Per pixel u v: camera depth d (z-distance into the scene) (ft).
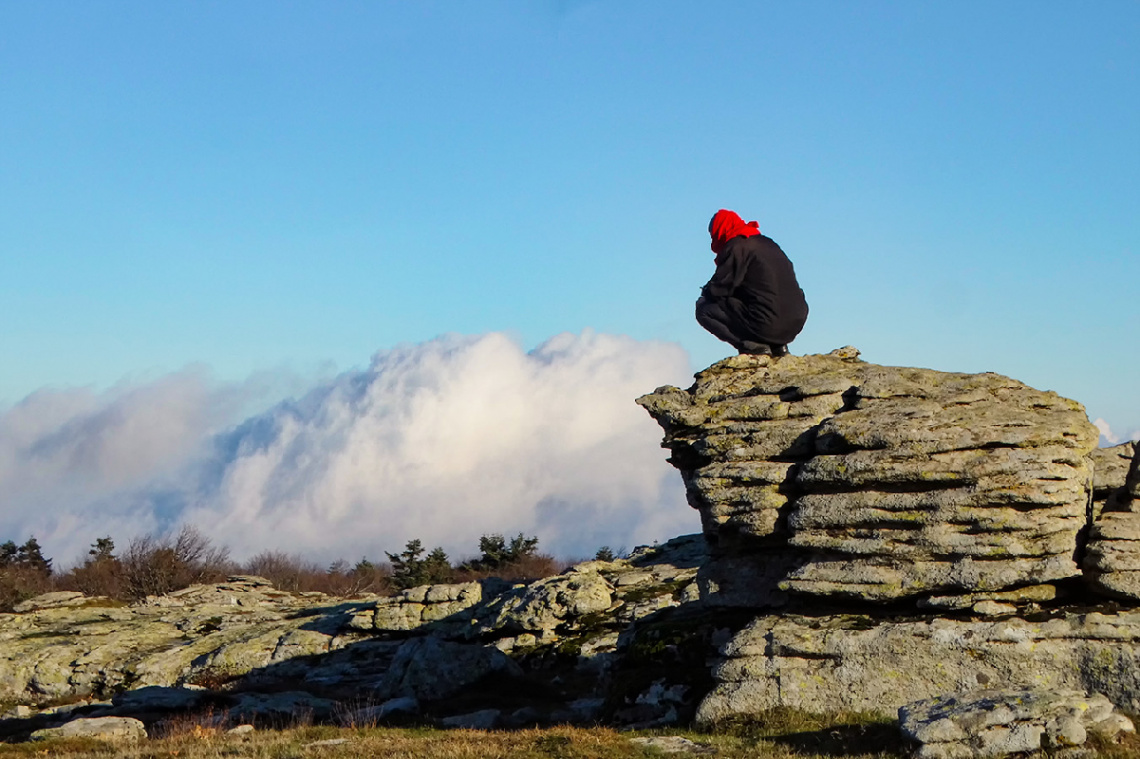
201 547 302.86
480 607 153.07
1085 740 49.29
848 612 65.98
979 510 62.18
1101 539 60.95
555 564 363.76
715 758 53.31
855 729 56.85
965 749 49.01
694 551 164.66
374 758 56.80
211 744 66.85
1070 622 58.29
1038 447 62.85
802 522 67.46
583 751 55.57
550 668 125.08
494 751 56.85
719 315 80.07
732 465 72.43
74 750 69.77
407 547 356.18
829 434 67.97
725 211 80.64
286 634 162.40
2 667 167.53
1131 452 72.54
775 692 62.75
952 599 61.87
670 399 78.74
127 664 163.73
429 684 109.29
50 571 409.08
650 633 77.87
